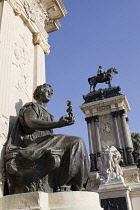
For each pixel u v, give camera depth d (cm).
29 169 348
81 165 345
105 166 1738
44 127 376
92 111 3188
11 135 402
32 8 683
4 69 454
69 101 385
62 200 301
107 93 3312
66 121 364
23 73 566
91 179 1902
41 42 707
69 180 343
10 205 298
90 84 3566
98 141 2958
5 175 375
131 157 2736
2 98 425
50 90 475
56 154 346
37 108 418
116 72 3634
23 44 599
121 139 2903
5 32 492
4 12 511
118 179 1623
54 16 844
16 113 482
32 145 374
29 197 295
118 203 1534
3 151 389
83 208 294
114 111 3062
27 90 572
